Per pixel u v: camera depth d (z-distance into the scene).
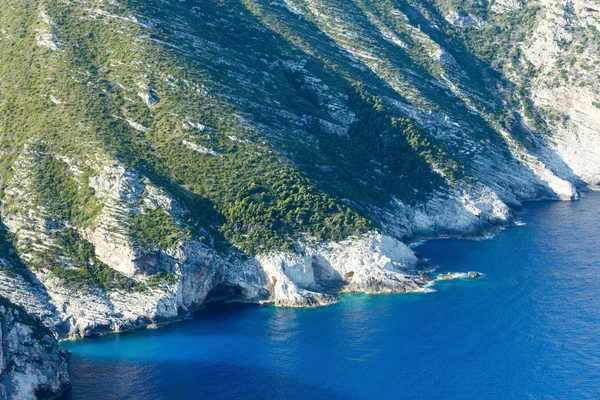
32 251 120.31
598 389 93.25
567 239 149.88
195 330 113.31
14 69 150.62
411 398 93.12
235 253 126.25
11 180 130.38
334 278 128.88
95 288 116.94
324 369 100.56
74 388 96.62
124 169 127.81
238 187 133.62
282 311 120.00
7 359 91.06
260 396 94.25
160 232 121.62
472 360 101.62
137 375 99.81
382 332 111.00
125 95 146.00
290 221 131.50
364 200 149.25
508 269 134.38
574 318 112.88
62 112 140.00
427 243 153.00
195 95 148.75
